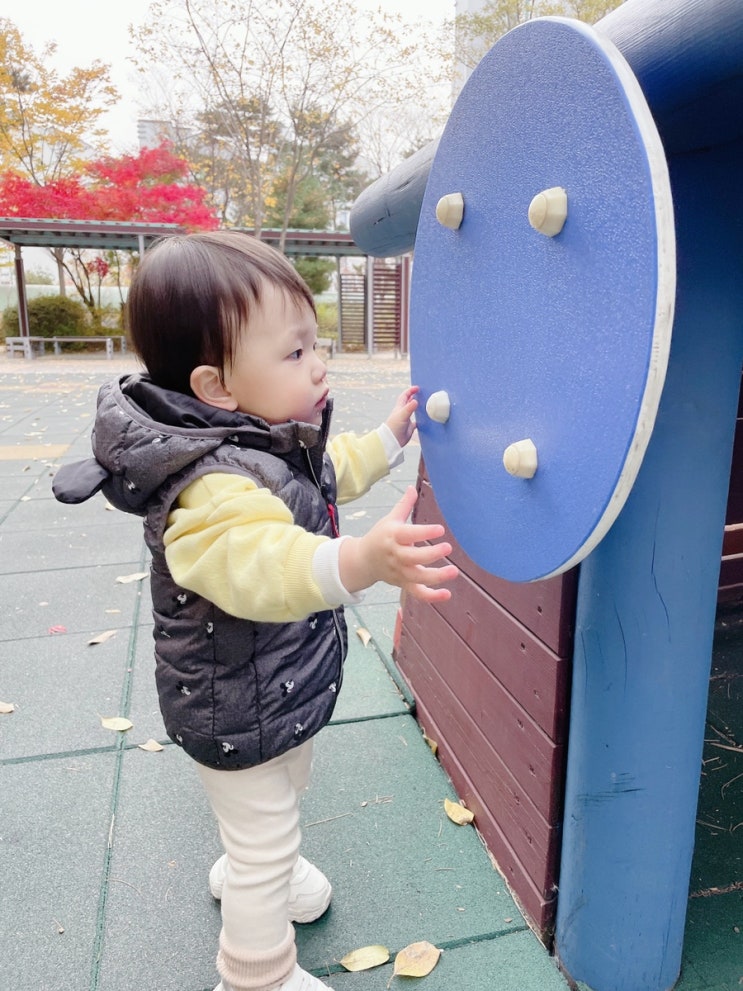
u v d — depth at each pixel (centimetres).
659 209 66
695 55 75
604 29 93
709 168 94
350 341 1889
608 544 106
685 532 103
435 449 118
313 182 2295
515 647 138
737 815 165
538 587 128
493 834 150
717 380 100
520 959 128
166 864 150
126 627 259
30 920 137
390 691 214
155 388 101
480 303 100
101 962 128
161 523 99
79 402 884
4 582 303
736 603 269
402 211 183
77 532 369
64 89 1669
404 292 1847
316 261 2217
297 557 89
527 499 90
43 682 221
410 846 154
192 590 97
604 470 75
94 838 157
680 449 100
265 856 110
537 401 87
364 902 140
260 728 107
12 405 859
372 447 131
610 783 113
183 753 186
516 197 89
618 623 107
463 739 167
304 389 104
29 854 153
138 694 214
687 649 107
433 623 188
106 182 1752
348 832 158
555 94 79
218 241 103
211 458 98
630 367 70
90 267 2052
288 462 107
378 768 180
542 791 128
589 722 114
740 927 135
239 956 111
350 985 124
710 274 97
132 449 98
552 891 129
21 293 1652
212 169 1975
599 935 119
